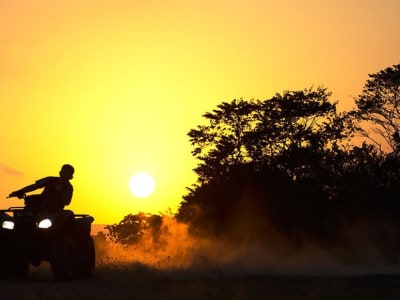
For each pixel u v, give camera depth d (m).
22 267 30.89
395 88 114.94
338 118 120.00
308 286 28.05
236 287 26.88
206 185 105.25
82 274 31.80
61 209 31.08
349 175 106.31
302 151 111.12
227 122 127.69
